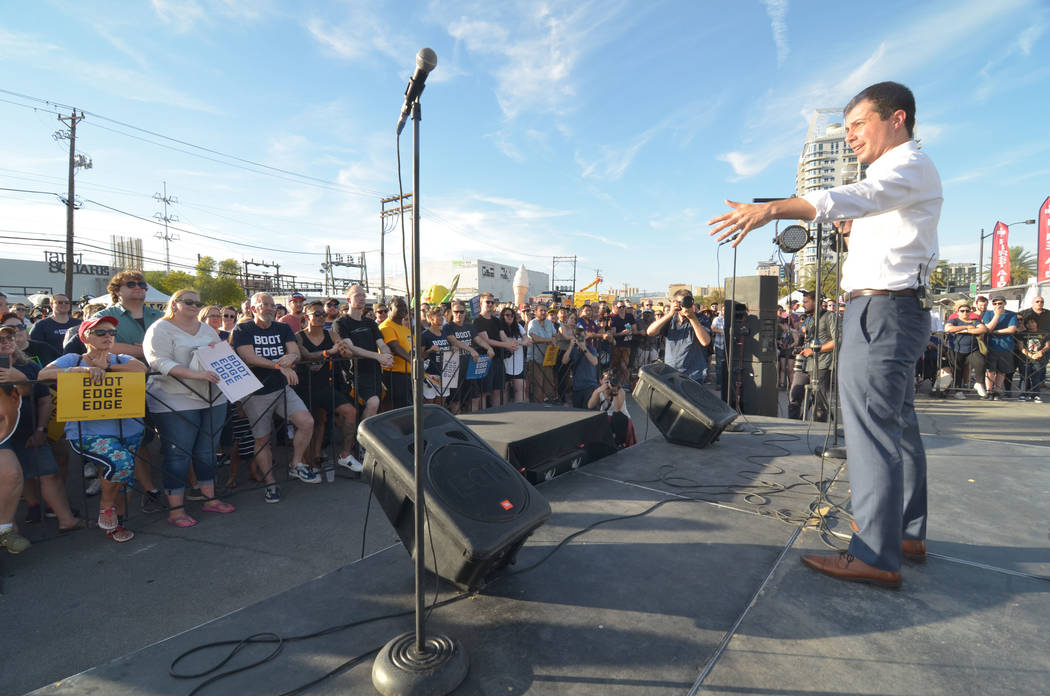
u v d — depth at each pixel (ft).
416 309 4.63
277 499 14.14
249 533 12.19
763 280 22.52
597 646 4.99
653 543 7.15
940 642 5.00
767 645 4.98
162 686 4.61
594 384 23.62
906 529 6.68
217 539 11.89
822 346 19.79
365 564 6.65
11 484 10.55
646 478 10.01
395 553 6.91
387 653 4.71
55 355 16.38
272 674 4.73
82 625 8.70
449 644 4.79
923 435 13.43
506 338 25.02
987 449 11.87
